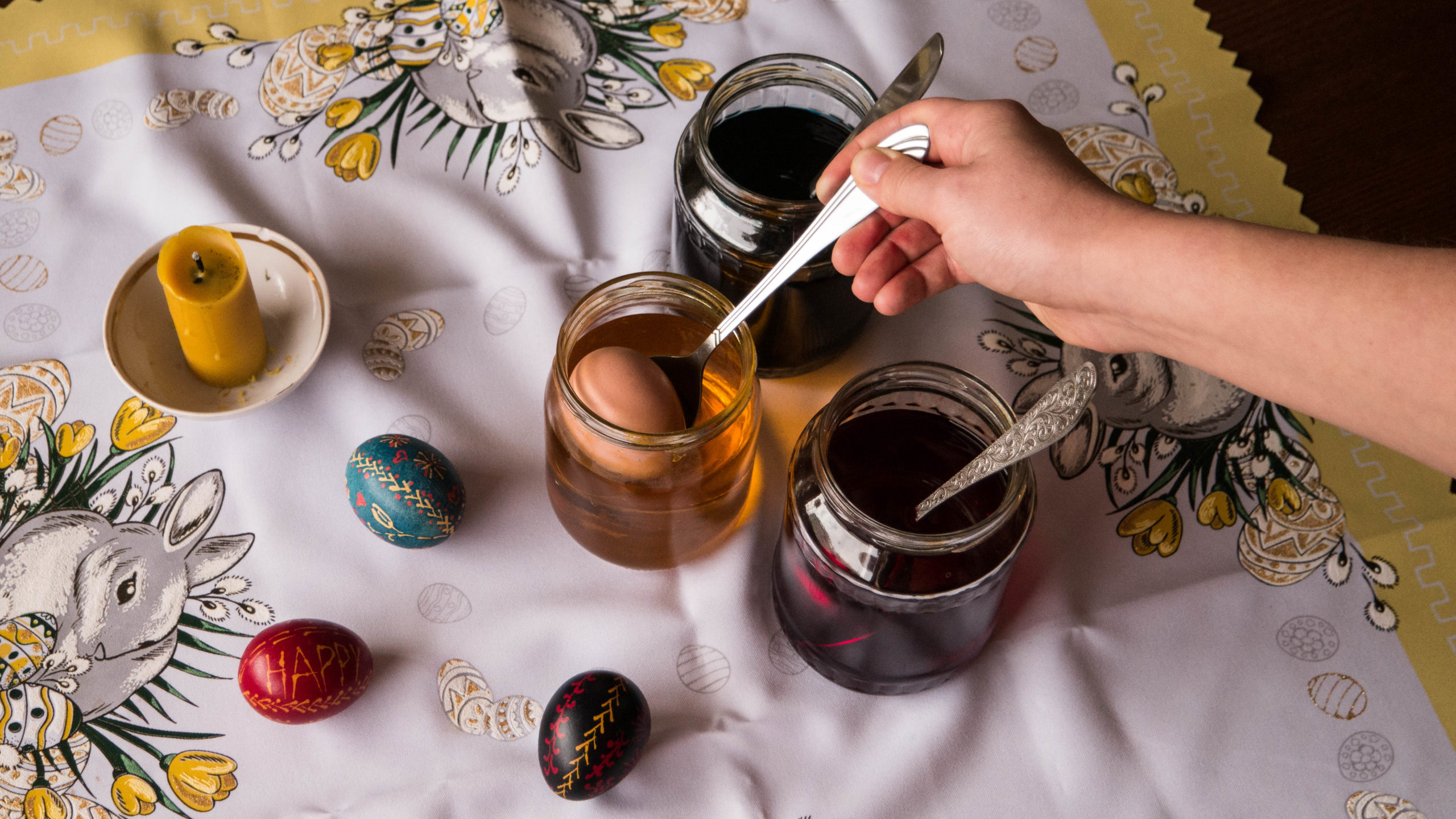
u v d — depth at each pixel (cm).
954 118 69
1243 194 83
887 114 69
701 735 72
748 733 72
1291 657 74
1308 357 60
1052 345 80
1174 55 86
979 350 80
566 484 70
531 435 78
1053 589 75
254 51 84
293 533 75
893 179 66
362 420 77
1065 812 71
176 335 77
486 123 83
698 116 71
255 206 81
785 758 72
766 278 67
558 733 68
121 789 70
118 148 82
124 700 71
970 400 66
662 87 85
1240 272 60
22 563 73
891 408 69
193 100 83
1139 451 78
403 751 71
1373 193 83
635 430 67
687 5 87
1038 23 87
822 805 71
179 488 75
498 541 75
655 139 84
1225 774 72
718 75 85
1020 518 65
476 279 80
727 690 73
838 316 75
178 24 84
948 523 68
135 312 76
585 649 74
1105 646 74
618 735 68
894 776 71
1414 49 86
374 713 72
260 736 71
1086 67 86
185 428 76
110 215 80
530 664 73
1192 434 78
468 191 82
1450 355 57
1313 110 85
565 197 82
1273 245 60
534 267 80
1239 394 79
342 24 85
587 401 68
